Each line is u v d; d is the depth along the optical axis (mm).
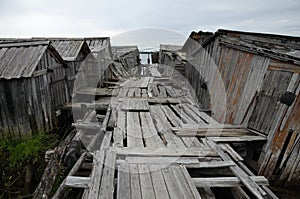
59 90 7309
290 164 4941
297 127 4715
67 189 4199
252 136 5211
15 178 4988
